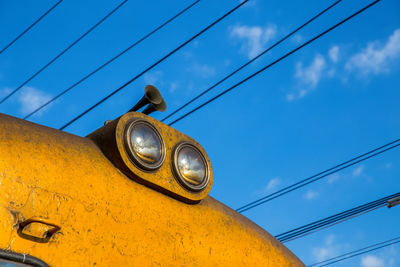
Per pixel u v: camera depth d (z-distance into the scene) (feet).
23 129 7.49
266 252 9.70
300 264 10.51
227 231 9.16
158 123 8.78
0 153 6.82
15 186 6.68
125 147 8.13
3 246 6.29
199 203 9.08
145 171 8.23
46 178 7.02
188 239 8.38
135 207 7.85
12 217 6.48
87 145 8.15
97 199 7.43
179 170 8.70
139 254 7.62
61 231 6.87
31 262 6.38
